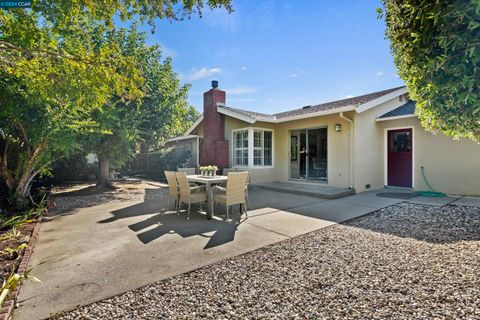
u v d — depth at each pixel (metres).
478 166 6.88
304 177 10.66
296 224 4.75
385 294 2.35
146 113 11.23
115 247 3.62
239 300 2.31
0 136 5.95
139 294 2.42
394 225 4.57
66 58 3.81
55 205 6.55
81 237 4.07
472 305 2.14
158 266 3.01
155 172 14.87
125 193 8.88
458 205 5.91
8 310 2.11
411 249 3.41
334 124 8.69
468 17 1.80
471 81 1.89
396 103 9.73
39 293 2.43
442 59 2.00
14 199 5.98
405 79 2.72
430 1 2.00
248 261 3.13
